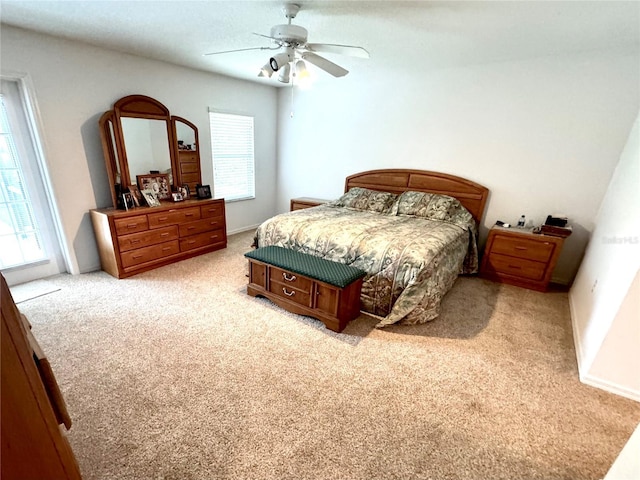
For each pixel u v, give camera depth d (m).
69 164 2.94
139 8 2.09
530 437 1.51
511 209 3.51
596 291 2.25
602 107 2.87
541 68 3.05
